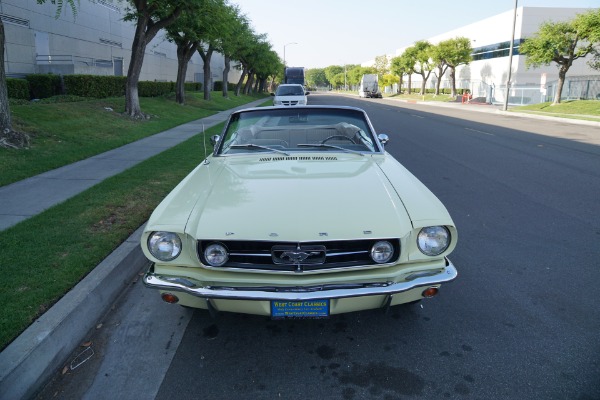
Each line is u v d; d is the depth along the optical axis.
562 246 4.69
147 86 24.72
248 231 2.60
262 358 2.88
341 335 3.12
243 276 2.66
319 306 2.63
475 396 2.49
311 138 4.13
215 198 2.99
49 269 3.65
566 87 35.38
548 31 27.30
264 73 54.09
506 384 2.58
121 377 2.71
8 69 20.88
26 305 3.08
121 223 4.87
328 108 4.24
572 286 3.79
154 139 12.09
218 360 2.87
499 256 4.45
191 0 14.88
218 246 2.61
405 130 15.93
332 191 3.01
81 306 3.14
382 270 2.68
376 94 58.38
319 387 2.60
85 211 5.24
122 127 12.99
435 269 2.75
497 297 3.62
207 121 18.05
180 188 3.33
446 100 45.22
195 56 48.69
